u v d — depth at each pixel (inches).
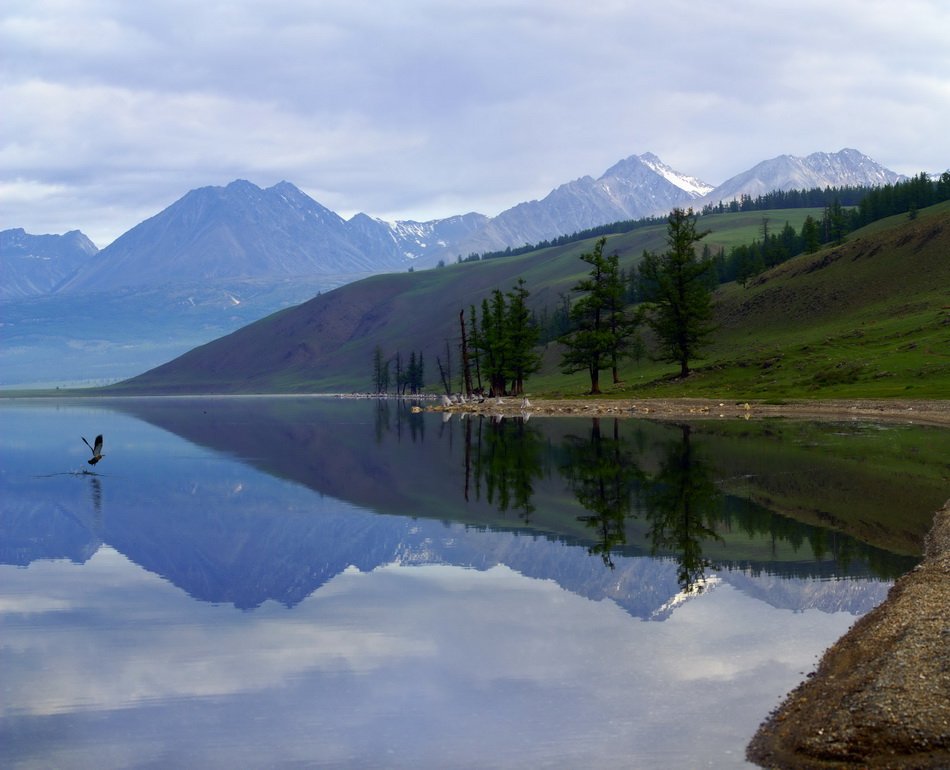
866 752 527.8
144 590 1093.8
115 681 758.5
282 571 1191.6
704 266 5851.4
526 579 1103.0
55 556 1307.8
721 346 7450.8
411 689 717.9
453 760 581.3
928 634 713.6
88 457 2918.3
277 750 609.6
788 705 631.8
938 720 545.6
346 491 1956.2
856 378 4739.2
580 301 6112.2
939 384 4271.7
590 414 4682.6
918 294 6579.7
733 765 546.3
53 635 901.8
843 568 1077.1
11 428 4731.8
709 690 681.0
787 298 7815.0
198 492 1979.6
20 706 701.9
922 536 1259.2
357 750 604.4
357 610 974.4
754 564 1119.0
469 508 1679.4
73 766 592.7
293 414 6456.7
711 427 3398.1
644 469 2161.7
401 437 3604.8
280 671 775.1
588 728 619.5
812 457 2240.4
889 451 2329.0
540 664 764.6
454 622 914.1
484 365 6614.2
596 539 1339.8
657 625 871.1
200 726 656.4
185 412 7288.4
